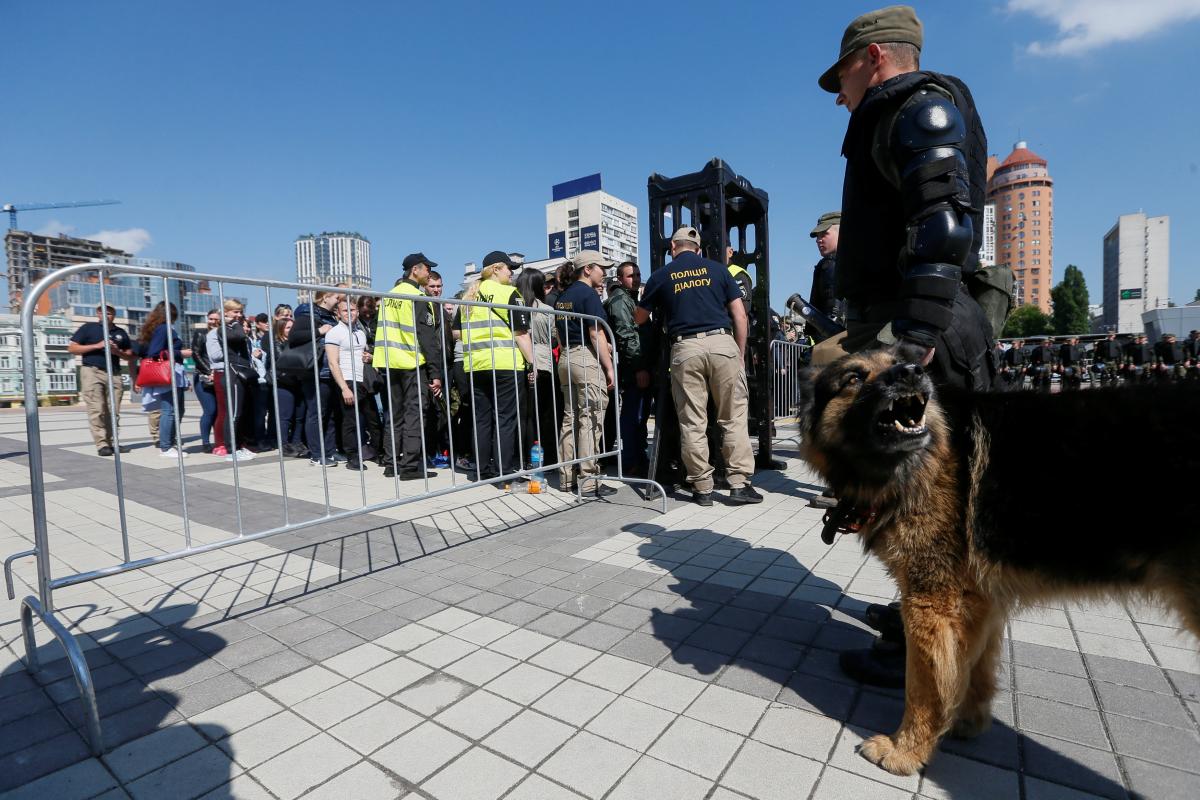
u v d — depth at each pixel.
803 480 6.30
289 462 8.30
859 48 2.46
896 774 1.81
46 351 18.17
